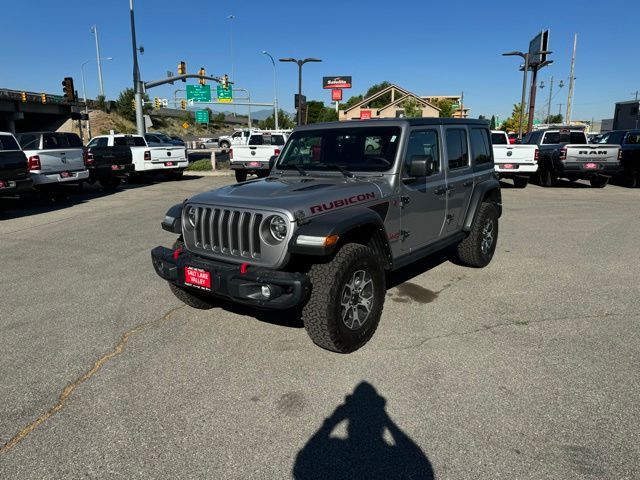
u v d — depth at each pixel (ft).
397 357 12.60
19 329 14.67
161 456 8.91
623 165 52.90
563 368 11.92
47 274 20.31
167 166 61.00
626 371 11.73
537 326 14.49
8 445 9.27
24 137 41.11
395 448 9.07
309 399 10.71
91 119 194.29
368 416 10.06
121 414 10.23
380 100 178.19
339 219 11.85
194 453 8.98
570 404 10.36
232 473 8.46
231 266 12.35
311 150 16.35
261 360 12.54
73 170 42.27
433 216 16.79
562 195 45.11
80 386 11.36
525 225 30.17
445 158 17.22
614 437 9.26
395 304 16.44
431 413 10.12
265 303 11.38
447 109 166.09
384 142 15.05
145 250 24.31
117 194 48.32
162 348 13.29
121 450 9.09
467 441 9.22
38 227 30.96
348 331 12.48
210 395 10.93
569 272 19.98
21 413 10.32
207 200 13.04
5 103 153.58
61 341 13.80
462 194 18.57
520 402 10.46
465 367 12.03
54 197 42.04
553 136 57.72
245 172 58.59
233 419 10.02
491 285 18.40
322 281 11.88
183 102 166.40
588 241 25.59
